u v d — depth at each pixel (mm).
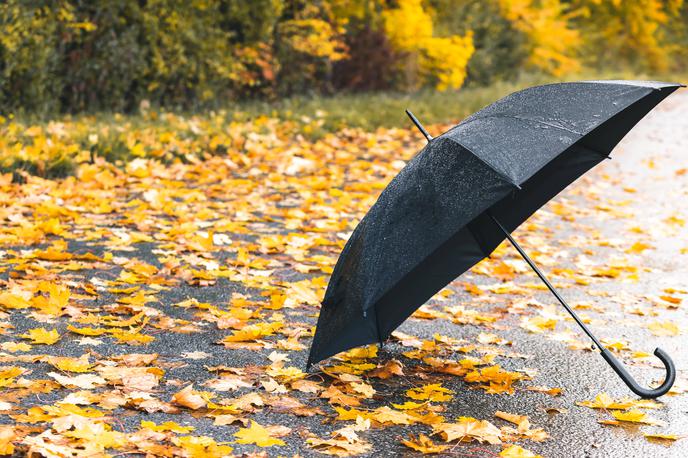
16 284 4770
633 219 8031
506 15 23891
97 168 7973
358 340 3740
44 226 6000
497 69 23891
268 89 15312
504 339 4480
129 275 5094
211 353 4031
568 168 4043
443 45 18188
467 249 3943
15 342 4027
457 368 3963
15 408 3217
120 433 2996
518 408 3555
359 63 17734
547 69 26531
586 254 6586
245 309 4598
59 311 4426
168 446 2943
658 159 12320
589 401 3627
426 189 3297
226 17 14430
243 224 6715
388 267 3186
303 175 9039
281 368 3809
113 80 12117
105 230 6203
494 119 3449
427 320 4781
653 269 6125
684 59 37812
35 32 11047
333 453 3010
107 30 12062
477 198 3162
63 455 2771
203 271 5340
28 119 10508
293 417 3338
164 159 8945
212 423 3219
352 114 13070
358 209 7582
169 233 6188
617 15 33875
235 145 9898
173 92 13359
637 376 3969
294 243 6109
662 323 4777
